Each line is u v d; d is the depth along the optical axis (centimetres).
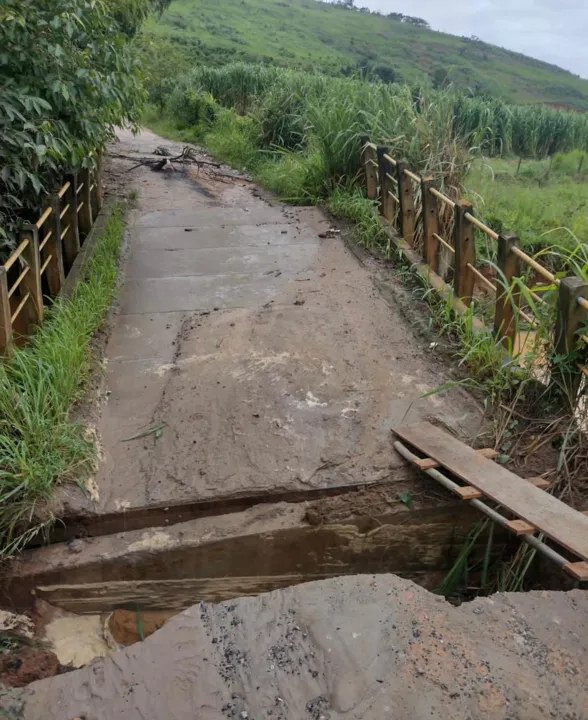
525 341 461
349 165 870
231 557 369
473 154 842
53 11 511
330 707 232
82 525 368
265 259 716
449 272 651
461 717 226
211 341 539
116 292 620
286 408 451
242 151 1288
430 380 485
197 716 233
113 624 355
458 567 372
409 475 395
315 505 379
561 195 1018
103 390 473
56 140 518
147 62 815
